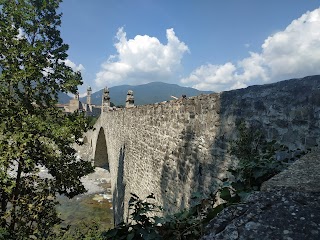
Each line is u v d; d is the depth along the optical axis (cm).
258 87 515
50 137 877
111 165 2159
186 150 764
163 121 933
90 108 8638
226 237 187
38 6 900
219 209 306
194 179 713
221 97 609
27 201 887
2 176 785
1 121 845
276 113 469
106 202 2277
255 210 206
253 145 498
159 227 355
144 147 1152
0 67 864
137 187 1236
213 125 638
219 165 608
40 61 909
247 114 533
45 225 909
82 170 1040
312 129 408
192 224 334
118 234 364
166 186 891
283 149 445
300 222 188
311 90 416
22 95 919
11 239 768
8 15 878
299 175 276
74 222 1839
